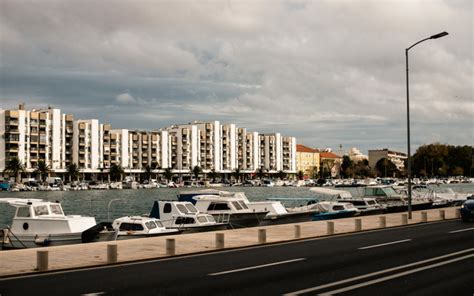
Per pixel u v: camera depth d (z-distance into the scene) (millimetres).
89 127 175000
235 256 19234
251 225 38375
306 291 12531
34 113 160875
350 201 47625
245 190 166250
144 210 77875
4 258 18500
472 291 12375
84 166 172875
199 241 24047
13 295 12383
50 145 165125
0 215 66625
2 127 155125
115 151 183250
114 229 29703
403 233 27562
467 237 24531
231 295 12148
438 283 13367
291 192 149750
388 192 53844
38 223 29047
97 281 14180
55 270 16141
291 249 21188
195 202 42219
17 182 153250
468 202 35219
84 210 77500
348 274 14820
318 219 42375
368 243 22984
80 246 21969
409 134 38156
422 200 55656
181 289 12906
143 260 18453
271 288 12922
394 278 14117
